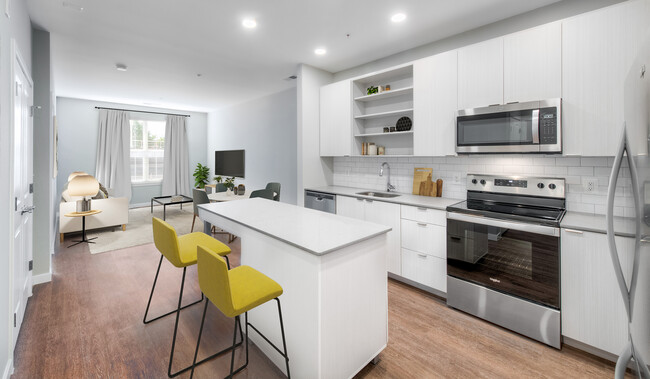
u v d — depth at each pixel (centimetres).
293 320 167
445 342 212
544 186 253
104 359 191
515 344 210
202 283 148
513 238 221
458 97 277
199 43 341
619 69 198
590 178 234
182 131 797
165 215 621
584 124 212
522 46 238
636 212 89
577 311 198
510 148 242
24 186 232
